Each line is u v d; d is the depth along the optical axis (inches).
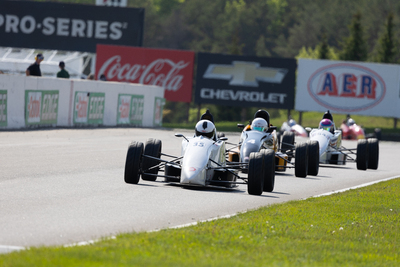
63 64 3467.0
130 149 1497.3
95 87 3553.2
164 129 4101.9
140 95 4156.0
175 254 807.1
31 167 1707.7
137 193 1355.8
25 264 682.8
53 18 6107.3
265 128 1973.4
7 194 1251.2
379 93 5447.8
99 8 6077.8
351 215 1272.1
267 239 973.8
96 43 6092.5
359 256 921.5
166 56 5654.5
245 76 5570.9
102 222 1030.4
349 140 4151.1
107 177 1608.0
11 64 5472.4
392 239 1085.8
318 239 1017.5
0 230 927.0
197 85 5629.9
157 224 1044.5
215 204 1285.7
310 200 1432.1
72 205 1170.0
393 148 3796.8
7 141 2383.1
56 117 3243.1
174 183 1470.2
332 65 5482.3
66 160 1931.6
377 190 1690.5
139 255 774.5
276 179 1866.4
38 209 1109.7
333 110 5497.1
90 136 2913.4
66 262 698.2
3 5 6122.1
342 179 1977.1
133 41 6063.0
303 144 1958.7
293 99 5546.3
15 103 2896.2
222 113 7062.0
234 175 1601.9
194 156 1445.6
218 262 769.6
